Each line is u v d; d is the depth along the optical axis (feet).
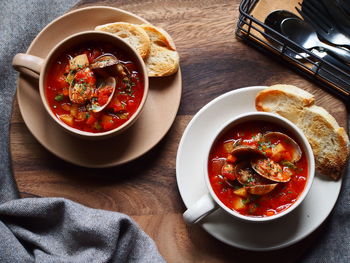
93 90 1.54
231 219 1.53
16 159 1.63
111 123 1.55
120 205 1.62
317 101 1.66
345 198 1.72
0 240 1.57
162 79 1.63
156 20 1.71
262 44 1.71
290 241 1.52
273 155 1.49
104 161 1.59
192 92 1.68
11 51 1.91
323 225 1.60
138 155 1.59
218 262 1.58
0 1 1.94
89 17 1.64
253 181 1.48
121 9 1.71
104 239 1.53
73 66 1.55
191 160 1.57
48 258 1.55
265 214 1.47
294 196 1.48
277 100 1.58
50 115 1.50
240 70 1.69
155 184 1.63
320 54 1.73
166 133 1.61
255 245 1.52
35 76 1.61
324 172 1.55
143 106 1.53
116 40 1.56
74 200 1.62
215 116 1.59
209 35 1.71
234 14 1.72
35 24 1.93
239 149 1.45
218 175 1.50
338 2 1.72
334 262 1.70
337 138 1.52
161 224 1.60
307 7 1.73
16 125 1.64
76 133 1.49
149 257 1.55
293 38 1.73
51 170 1.63
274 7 1.75
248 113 1.48
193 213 1.43
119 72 1.55
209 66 1.70
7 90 1.90
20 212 1.56
